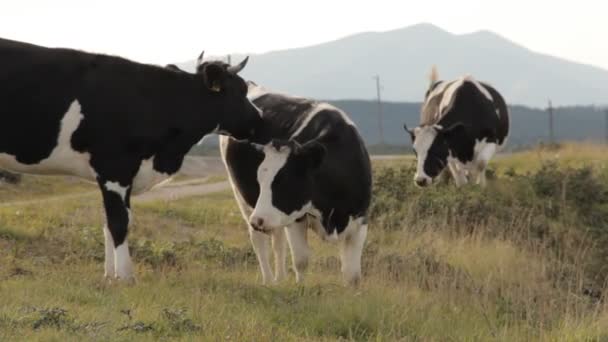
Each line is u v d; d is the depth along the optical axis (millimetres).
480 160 23234
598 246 18688
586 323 11617
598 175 25000
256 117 13820
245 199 14547
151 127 12953
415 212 19797
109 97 12695
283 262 14273
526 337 11461
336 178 12758
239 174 14438
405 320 11117
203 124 13438
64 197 27781
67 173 13023
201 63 13859
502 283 14133
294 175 12477
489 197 20797
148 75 13070
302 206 12625
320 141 12875
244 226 20891
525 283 14523
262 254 14461
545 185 22047
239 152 14297
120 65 12930
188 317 9953
